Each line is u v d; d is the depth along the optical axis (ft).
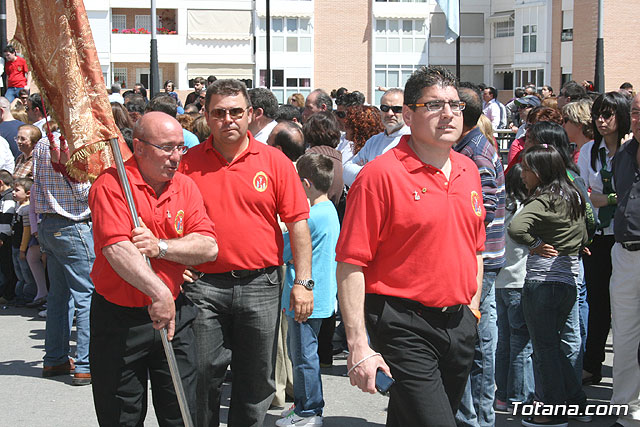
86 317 21.62
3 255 31.55
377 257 12.34
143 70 152.56
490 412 16.97
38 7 13.57
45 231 21.38
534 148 17.84
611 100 21.06
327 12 158.61
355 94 30.53
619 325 17.58
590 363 21.43
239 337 14.93
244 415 15.07
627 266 17.24
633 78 151.33
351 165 22.79
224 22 153.89
